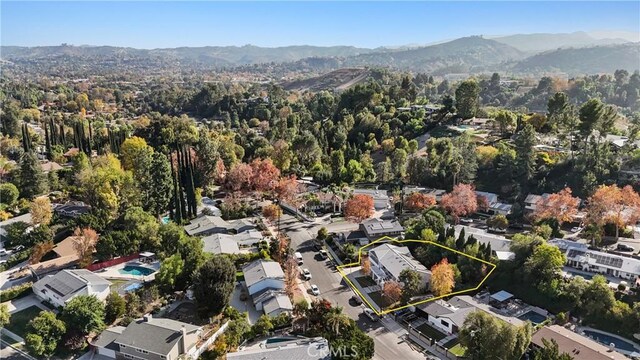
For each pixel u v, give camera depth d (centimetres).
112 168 14262
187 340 7944
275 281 9894
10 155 19462
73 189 14838
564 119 16650
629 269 9844
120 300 8875
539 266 9738
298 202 15412
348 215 13562
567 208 12581
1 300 9500
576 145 16250
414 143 19325
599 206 11731
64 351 7950
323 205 15675
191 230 13112
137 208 12106
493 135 19812
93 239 10975
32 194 14675
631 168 14412
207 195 16688
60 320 8038
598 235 11444
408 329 8881
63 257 11131
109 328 8356
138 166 14625
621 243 11544
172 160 14850
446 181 16488
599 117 14925
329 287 10475
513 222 13512
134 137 17875
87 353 8044
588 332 8656
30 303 9469
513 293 9844
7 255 11681
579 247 10944
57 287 9269
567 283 9494
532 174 15312
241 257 11269
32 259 11038
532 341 8031
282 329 8681
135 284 10012
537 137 18412
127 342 7719
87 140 19275
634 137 16500
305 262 11738
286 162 18588
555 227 12081
